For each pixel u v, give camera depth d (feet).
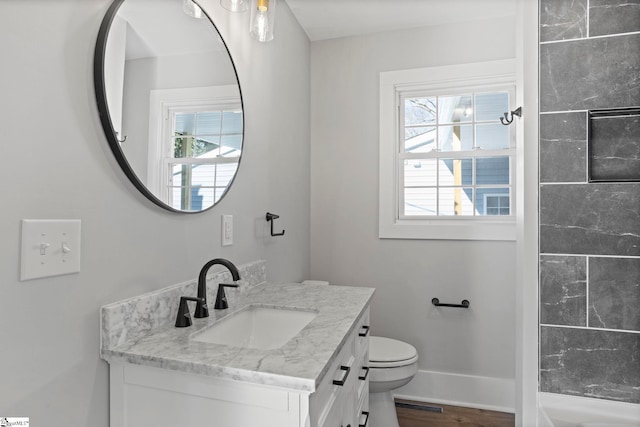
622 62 4.34
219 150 4.44
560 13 4.56
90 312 2.78
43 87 2.43
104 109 2.83
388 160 7.97
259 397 2.56
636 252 4.27
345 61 8.32
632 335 4.27
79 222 2.68
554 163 4.54
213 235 4.44
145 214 3.34
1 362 2.18
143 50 3.26
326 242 8.36
